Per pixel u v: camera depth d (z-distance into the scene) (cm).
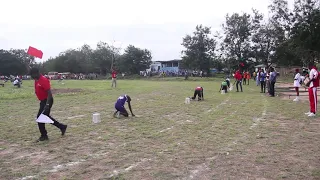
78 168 525
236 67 6425
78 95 2081
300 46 4869
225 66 6862
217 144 678
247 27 6291
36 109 1355
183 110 1265
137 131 835
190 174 488
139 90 2605
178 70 8294
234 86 3088
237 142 695
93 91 2458
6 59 8656
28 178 478
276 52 5681
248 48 6419
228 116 1084
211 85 3519
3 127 910
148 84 3862
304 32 4741
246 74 3531
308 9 5034
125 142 711
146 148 652
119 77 7119
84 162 559
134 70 8169
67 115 1155
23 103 1609
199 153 607
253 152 610
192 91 2470
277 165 527
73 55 8975
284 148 639
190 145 672
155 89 2748
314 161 548
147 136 769
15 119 1066
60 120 1034
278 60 5838
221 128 862
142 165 536
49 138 759
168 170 508
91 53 8812
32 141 732
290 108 1290
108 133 814
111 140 733
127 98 1095
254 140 712
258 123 936
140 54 8125
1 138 766
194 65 6850
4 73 8712
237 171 499
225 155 591
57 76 6988
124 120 1024
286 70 5925
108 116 1120
